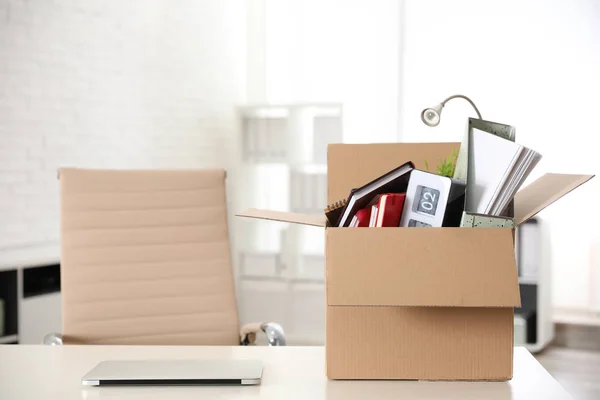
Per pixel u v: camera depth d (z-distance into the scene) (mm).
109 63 4750
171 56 5312
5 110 4016
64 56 4398
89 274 2258
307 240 5230
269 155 5414
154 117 5156
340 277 1394
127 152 4930
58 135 4371
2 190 4012
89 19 4582
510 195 1430
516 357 1656
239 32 5871
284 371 1540
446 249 1399
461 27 5055
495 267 1388
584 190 4855
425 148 1737
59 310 3920
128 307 2275
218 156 5820
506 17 4941
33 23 4176
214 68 5758
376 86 5344
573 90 4828
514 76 4941
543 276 4625
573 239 4906
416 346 1456
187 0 5441
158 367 1531
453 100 5090
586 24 4785
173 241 2344
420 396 1369
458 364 1453
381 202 1474
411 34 5215
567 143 4855
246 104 5852
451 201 1463
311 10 5594
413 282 1385
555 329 4953
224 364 1555
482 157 1442
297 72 5672
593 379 4055
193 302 2322
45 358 1663
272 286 5301
